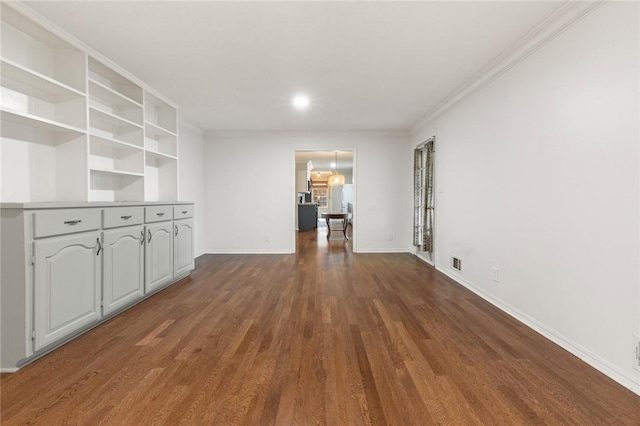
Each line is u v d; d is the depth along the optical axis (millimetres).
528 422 1407
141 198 3404
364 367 1880
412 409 1497
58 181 2576
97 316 2445
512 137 2729
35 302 1897
